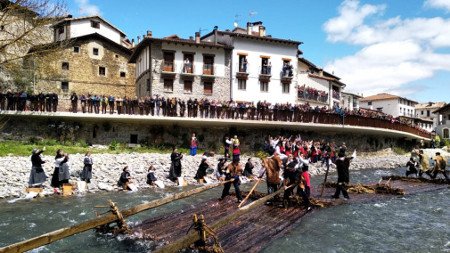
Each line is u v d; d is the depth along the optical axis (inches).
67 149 1065.5
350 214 546.6
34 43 928.9
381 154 1950.1
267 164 584.1
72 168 844.6
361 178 1123.9
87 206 588.7
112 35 2170.3
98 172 855.7
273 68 1700.3
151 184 816.9
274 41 1691.7
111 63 1859.0
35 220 494.6
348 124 1572.3
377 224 496.7
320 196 679.7
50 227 462.0
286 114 1407.5
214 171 992.9
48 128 1132.5
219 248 348.2
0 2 843.4
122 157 1010.1
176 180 861.8
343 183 658.2
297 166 569.0
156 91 1469.0
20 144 1051.9
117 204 610.2
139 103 1181.7
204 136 1358.3
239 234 417.7
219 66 1587.1
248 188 815.7
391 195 725.9
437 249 398.6
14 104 1046.4
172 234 406.3
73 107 1109.1
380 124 1744.6
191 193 504.7
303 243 400.8
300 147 1191.6
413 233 458.9
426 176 1166.3
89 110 1128.8
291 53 1740.9
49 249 372.5
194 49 1541.6
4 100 1035.9
